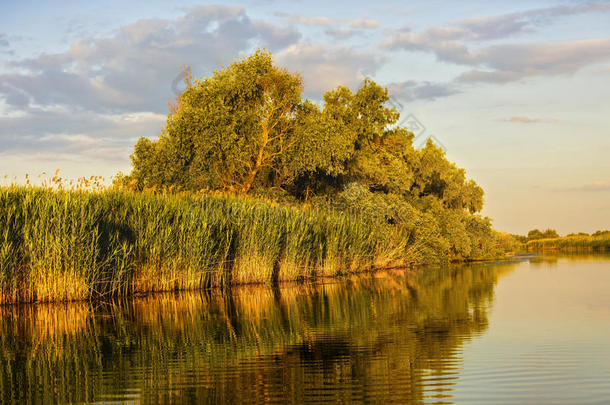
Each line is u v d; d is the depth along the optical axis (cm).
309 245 1908
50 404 576
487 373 684
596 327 995
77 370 709
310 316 1141
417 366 721
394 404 567
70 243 1297
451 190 3697
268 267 1748
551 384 634
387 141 3241
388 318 1111
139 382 654
